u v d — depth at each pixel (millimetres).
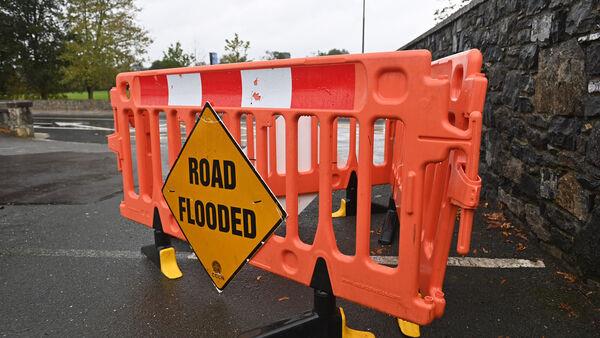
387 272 1893
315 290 2240
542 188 3553
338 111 1929
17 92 28234
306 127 4078
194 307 2783
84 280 3182
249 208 2336
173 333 2498
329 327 2258
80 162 8242
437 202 2064
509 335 2426
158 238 3297
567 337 2400
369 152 1880
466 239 1664
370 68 1790
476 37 5289
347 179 4594
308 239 4086
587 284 2943
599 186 2773
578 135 3018
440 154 1659
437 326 2520
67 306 2809
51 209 5086
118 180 6645
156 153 3078
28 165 7930
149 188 3330
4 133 12977
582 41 2941
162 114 18906
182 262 3482
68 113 24625
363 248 1967
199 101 2646
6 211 5004
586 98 2900
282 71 2129
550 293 2867
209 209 2559
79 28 24828
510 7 4242
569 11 3135
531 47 3768
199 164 2537
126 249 3785
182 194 2709
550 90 3412
